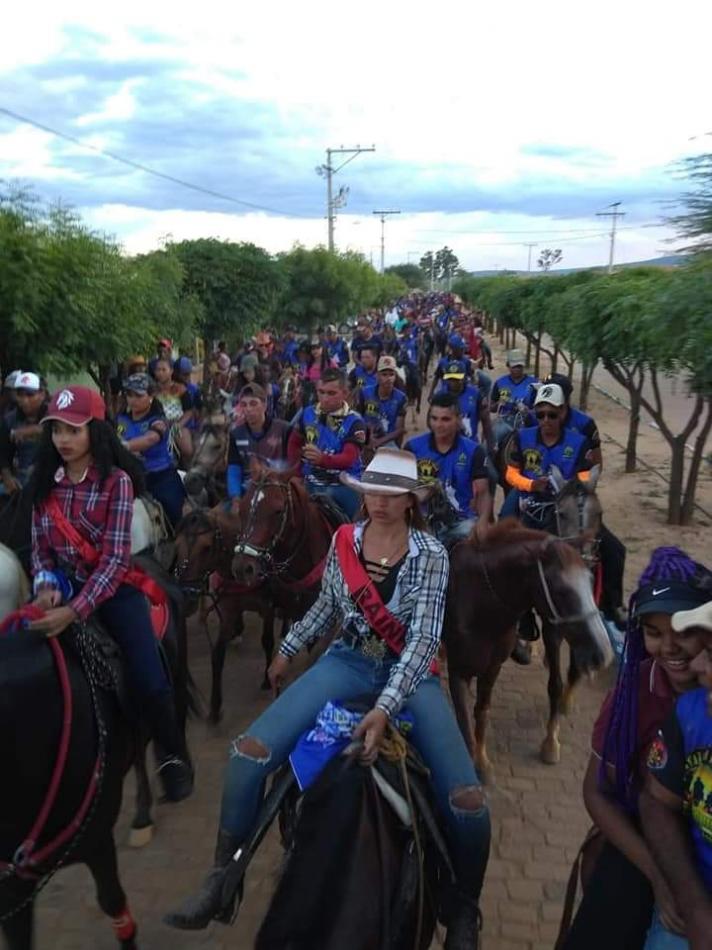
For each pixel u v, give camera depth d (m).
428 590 3.20
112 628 3.82
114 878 3.69
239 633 7.41
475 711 5.53
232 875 2.97
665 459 15.51
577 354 13.78
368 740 2.91
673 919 2.44
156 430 7.62
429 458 5.99
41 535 3.60
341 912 2.67
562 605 4.67
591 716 6.49
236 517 6.18
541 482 6.07
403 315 51.97
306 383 14.02
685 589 2.52
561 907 4.46
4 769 3.02
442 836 3.09
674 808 2.50
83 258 10.88
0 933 3.41
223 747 6.05
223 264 22.88
